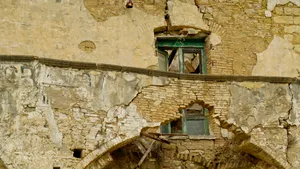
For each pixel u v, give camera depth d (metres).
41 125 15.34
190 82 16.72
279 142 16.80
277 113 16.97
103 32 19.17
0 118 15.19
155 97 16.31
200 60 20.12
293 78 17.22
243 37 20.11
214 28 19.98
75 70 15.89
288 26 20.50
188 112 19.47
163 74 16.50
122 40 19.22
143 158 17.28
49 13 18.95
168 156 18.52
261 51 20.11
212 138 18.86
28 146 15.16
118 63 19.03
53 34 18.83
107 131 15.71
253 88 17.02
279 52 20.23
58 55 18.72
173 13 19.80
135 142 17.45
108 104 15.88
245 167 17.83
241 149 17.20
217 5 20.20
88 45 18.98
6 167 14.95
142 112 16.11
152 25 19.59
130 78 16.20
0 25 18.56
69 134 15.48
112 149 15.85
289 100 17.12
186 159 18.66
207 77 16.83
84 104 15.73
